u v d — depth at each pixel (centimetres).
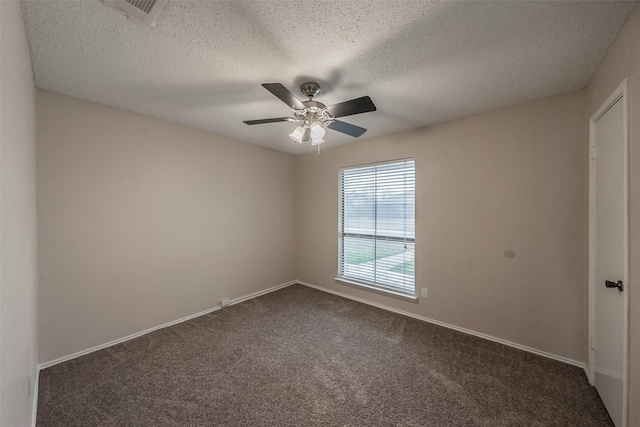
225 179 332
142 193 258
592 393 176
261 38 144
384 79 188
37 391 176
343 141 351
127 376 195
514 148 232
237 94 212
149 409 164
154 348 233
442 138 275
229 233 338
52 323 207
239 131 311
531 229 225
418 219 294
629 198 133
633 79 127
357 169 360
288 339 250
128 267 249
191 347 235
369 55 159
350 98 218
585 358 200
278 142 359
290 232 423
